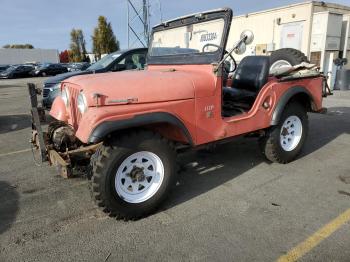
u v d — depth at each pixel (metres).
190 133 3.15
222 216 2.99
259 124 3.79
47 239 2.70
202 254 2.46
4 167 4.44
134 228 2.84
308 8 13.14
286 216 2.96
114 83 2.82
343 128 6.18
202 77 3.24
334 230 2.72
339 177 3.83
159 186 3.01
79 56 54.69
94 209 3.19
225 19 3.20
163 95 2.92
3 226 2.91
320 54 12.91
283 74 4.16
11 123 7.68
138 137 2.81
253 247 2.52
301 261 2.35
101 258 2.45
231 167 4.22
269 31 14.87
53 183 3.84
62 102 3.49
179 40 3.73
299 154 4.63
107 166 2.69
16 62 47.03
